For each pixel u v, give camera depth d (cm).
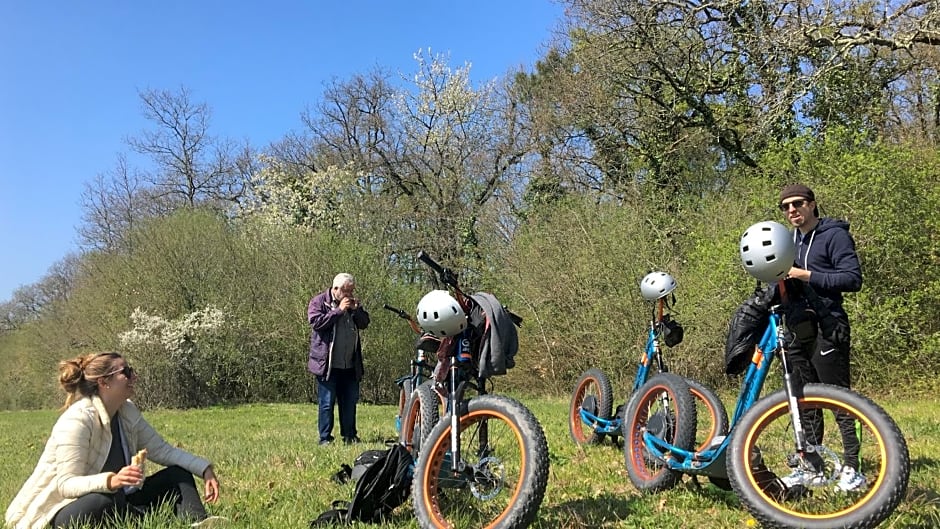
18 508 377
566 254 1833
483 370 406
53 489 373
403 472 393
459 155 2998
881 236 1269
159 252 2250
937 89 1698
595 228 1803
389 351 2309
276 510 435
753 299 409
